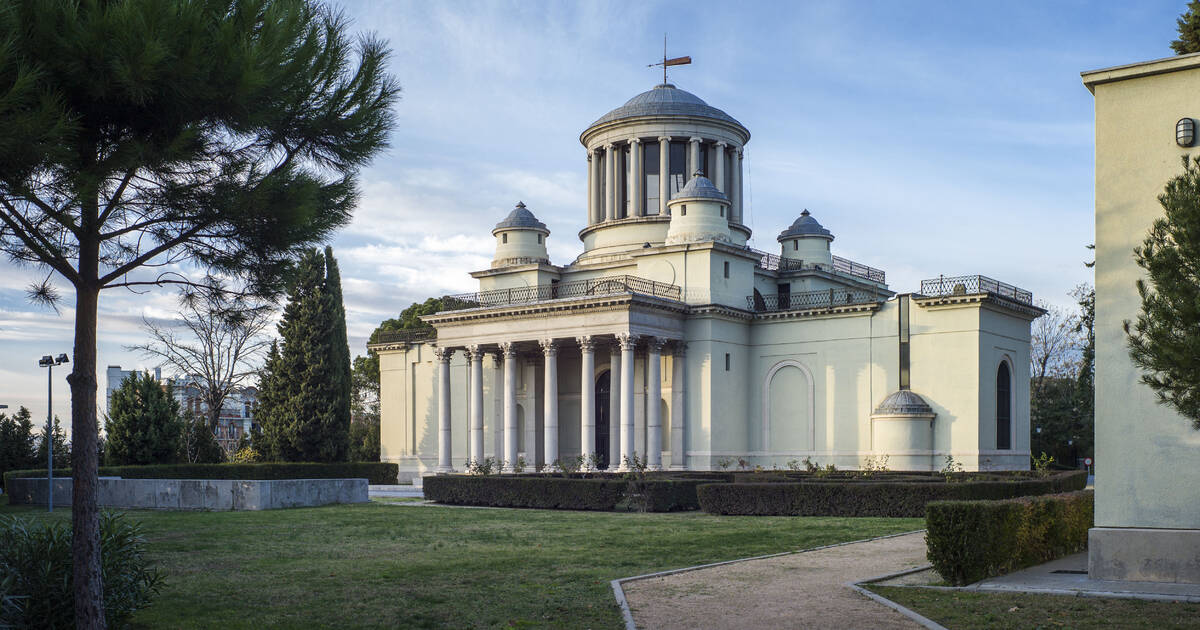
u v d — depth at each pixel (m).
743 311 63.84
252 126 14.44
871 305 60.06
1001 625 14.60
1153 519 18.33
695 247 63.59
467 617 16.06
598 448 69.25
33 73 12.05
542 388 70.56
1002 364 59.50
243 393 87.62
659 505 39.38
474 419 66.38
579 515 37.44
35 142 12.30
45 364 42.16
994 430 57.12
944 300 56.66
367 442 94.38
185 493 41.91
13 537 15.08
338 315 72.25
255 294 16.92
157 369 77.62
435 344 72.06
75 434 14.20
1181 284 14.88
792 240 73.81
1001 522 19.48
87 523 14.02
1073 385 84.44
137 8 12.67
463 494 45.41
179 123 13.93
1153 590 17.19
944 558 18.52
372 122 16.42
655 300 60.12
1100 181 19.23
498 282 70.81
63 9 12.67
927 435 56.81
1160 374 18.05
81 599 13.83
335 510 40.28
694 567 21.06
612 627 14.95
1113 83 19.28
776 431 63.97
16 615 14.01
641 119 72.88
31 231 14.10
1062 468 78.31
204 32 13.40
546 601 17.27
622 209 74.56
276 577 20.69
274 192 15.05
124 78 12.47
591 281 63.78
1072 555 23.09
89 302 14.49
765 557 22.84
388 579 20.17
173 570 21.88
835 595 17.36
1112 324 18.89
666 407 64.94
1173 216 15.10
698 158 73.38
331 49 15.67
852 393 60.69
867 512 35.41
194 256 16.02
